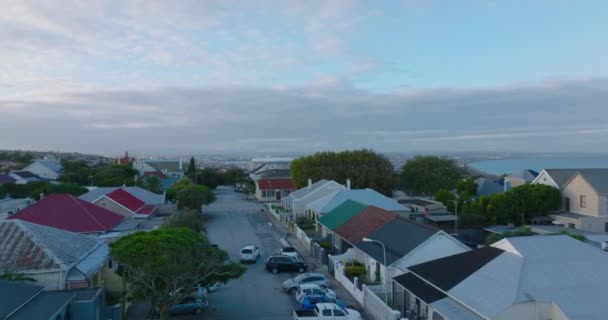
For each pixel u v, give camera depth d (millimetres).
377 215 44094
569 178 54625
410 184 96125
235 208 90125
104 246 32406
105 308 25312
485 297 20641
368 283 32594
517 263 22312
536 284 20562
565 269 21672
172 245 23406
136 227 44188
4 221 27438
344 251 45156
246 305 31328
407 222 37406
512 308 19281
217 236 58656
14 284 21172
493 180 90625
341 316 26656
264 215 79312
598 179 51594
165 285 26031
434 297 23609
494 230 49875
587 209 51500
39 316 18453
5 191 80062
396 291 29469
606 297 19812
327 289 31938
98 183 101812
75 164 135125
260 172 125875
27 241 26250
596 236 42188
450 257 26562
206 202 73875
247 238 57219
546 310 19453
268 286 36094
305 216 70062
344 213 51562
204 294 30844
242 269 28031
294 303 31734
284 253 43719
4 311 18031
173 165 172625
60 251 26625
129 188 68875
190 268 24047
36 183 84375
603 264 22219
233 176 158750
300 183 89938
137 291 26141
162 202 68375
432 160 96625
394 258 31500
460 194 69000
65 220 40031
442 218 56688
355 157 89500
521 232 42250
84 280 25281
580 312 18781
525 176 82375
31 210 40750
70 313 21812
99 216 42531
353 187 87188
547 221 53844
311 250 48156
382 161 90625
